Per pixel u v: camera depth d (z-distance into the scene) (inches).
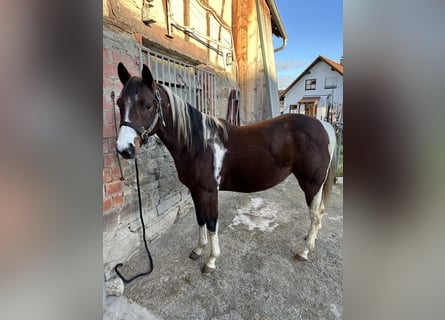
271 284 49.4
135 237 58.7
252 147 53.4
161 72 71.5
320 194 56.7
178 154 50.3
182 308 43.5
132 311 42.8
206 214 53.0
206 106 102.7
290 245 64.0
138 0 59.6
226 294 46.8
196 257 58.2
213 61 111.0
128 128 38.8
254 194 106.6
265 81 172.1
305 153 53.7
